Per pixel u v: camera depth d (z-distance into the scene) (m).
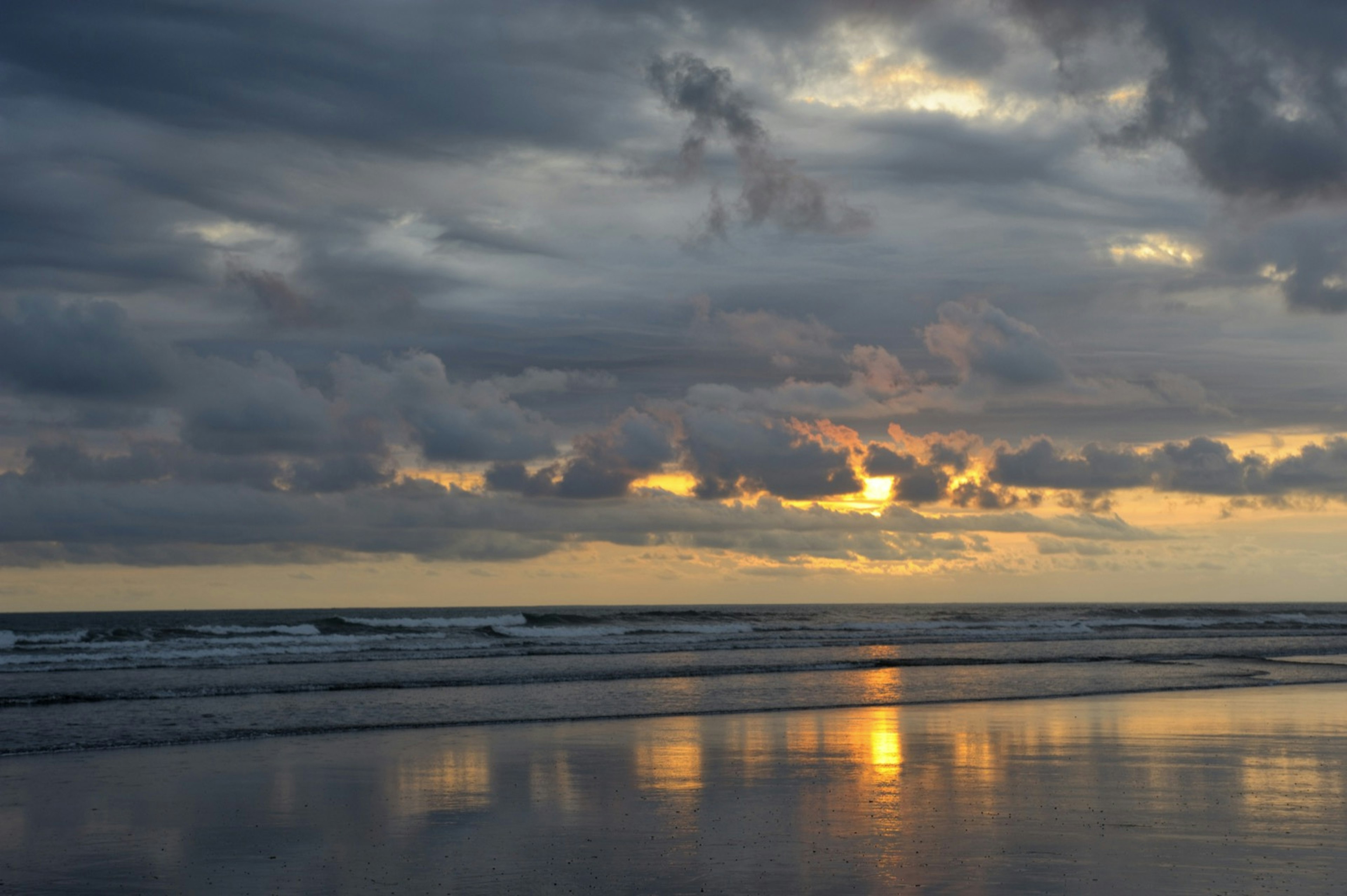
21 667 33.62
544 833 11.40
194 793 13.91
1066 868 9.60
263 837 11.37
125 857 10.55
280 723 21.31
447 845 10.90
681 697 26.58
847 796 13.34
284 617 119.00
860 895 8.84
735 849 10.52
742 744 18.09
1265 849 10.27
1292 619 90.88
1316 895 8.66
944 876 9.38
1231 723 20.70
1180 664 38.56
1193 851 10.20
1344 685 29.77
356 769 15.79
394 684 29.19
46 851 10.78
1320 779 14.25
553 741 18.75
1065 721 21.27
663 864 9.96
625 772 15.35
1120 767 15.42
